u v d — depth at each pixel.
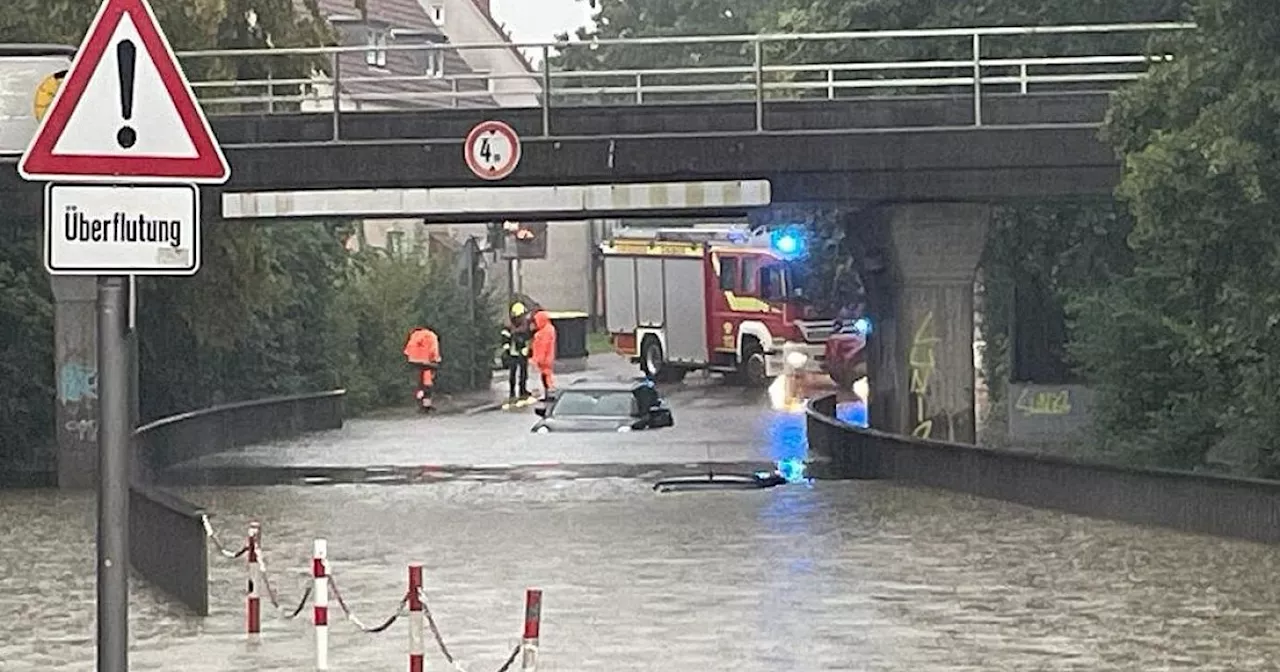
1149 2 40.44
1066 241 39.50
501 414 52.44
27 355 35.34
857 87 33.91
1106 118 25.02
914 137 29.33
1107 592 17.50
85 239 7.75
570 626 15.58
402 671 13.46
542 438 42.03
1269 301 22.78
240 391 45.88
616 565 19.81
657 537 22.55
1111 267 39.59
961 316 31.75
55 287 30.22
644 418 43.69
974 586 17.95
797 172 29.48
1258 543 21.36
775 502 26.92
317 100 31.56
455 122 29.80
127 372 7.77
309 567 19.97
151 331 40.31
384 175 29.47
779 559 20.22
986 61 30.09
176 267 7.85
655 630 15.34
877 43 42.22
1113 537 22.14
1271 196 22.38
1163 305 28.08
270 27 33.75
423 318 60.16
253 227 36.47
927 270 31.56
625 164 29.36
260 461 36.34
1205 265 23.44
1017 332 40.25
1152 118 24.03
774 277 62.22
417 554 21.08
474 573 19.30
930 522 23.97
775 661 13.80
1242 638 14.80
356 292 55.47
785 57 44.56
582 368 72.25
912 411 31.83
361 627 14.41
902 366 31.78
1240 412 25.31
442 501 27.70
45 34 31.67
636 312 66.81
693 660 13.86
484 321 64.44
